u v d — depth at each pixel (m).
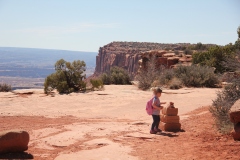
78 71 28.83
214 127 11.38
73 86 28.64
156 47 135.50
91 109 19.09
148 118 15.63
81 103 21.38
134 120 15.23
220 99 12.02
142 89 29.59
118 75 42.34
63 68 28.78
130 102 21.23
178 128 11.65
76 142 10.28
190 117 14.20
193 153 8.41
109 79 41.91
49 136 11.29
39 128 12.88
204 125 12.01
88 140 10.51
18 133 8.63
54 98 23.89
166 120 11.62
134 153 8.70
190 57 47.09
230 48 39.84
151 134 11.06
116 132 11.69
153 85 30.02
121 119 15.66
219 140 9.54
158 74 32.53
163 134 11.01
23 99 23.56
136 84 34.69
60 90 27.58
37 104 21.19
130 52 125.31
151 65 34.12
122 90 28.09
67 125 13.45
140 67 50.28
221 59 38.66
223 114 11.27
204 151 8.51
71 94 26.06
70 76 28.55
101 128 12.46
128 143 9.91
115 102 21.42
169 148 9.06
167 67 45.66
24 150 8.87
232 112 9.33
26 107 20.00
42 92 28.23
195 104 18.70
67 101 22.31
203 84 29.59
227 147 8.66
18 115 17.08
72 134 11.41
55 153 9.07
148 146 9.42
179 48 105.19
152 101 11.30
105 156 8.45
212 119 12.98
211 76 29.84
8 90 34.62
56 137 10.98
